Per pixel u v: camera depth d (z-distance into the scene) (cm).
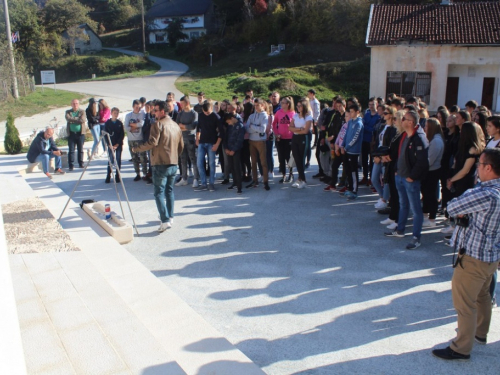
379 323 453
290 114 991
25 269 518
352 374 375
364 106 3375
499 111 2647
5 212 738
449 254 620
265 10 5509
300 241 675
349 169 881
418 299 499
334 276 557
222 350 391
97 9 8194
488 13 2745
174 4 6925
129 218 794
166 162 700
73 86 4188
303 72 3888
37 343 372
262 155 952
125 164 1280
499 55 2531
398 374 374
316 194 930
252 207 848
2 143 1566
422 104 815
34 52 5691
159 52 6303
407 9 2923
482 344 414
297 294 513
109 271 545
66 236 625
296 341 423
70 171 1193
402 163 632
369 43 2670
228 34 5684
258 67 4512
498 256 371
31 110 2864
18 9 5709
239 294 514
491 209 360
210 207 852
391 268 579
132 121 1035
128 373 338
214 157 958
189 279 553
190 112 975
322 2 4844
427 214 763
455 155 664
